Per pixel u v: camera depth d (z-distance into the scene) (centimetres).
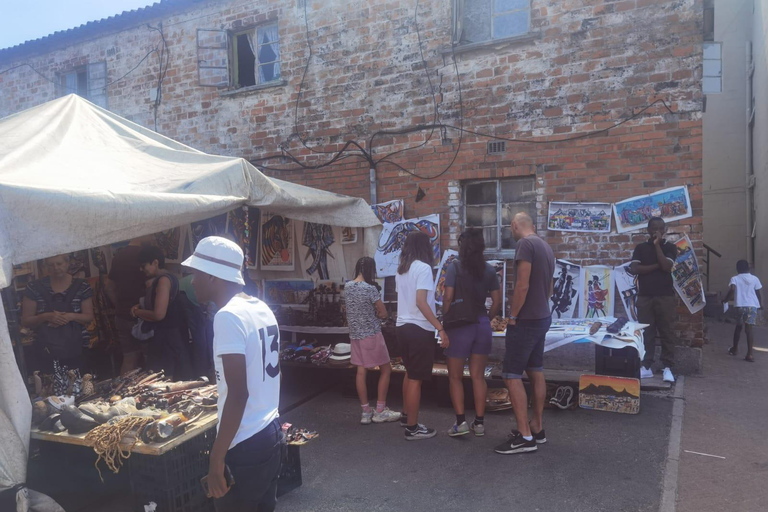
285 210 613
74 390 423
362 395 561
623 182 700
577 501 386
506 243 777
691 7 665
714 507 375
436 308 781
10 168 413
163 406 391
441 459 466
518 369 467
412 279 493
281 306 812
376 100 828
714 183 1552
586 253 718
